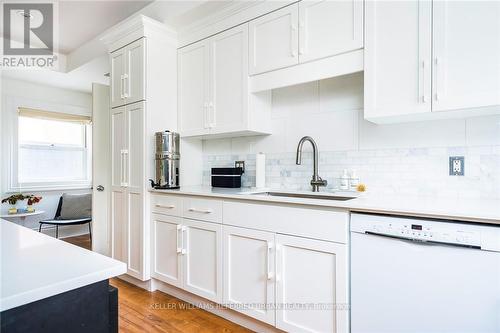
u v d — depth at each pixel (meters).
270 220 1.67
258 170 2.36
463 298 1.14
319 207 1.49
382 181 1.87
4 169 3.93
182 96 2.64
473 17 1.32
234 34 2.25
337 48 1.73
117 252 2.66
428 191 1.71
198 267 2.06
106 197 3.29
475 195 1.58
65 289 0.58
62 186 4.45
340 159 2.05
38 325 0.57
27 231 1.02
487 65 1.29
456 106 1.36
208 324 1.91
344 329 1.40
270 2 2.04
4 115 3.94
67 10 2.79
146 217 2.42
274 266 1.65
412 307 1.25
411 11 1.49
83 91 4.65
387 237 1.30
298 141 2.26
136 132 2.50
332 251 1.44
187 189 2.34
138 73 2.50
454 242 1.14
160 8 2.55
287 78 1.96
